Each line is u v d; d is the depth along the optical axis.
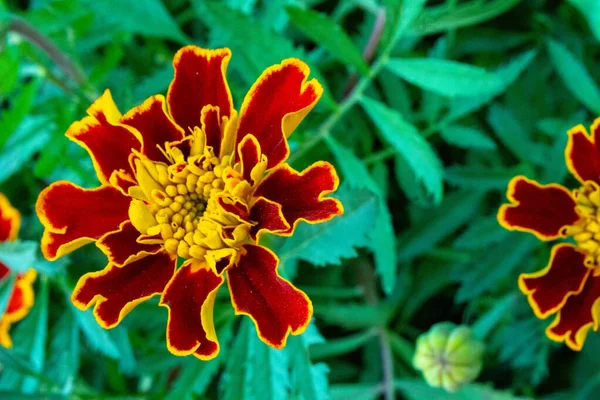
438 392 0.31
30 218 0.33
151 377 0.30
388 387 0.31
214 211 0.23
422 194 0.31
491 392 0.30
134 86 0.31
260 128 0.23
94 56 0.34
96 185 0.29
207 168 0.24
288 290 0.23
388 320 0.32
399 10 0.27
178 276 0.23
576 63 0.30
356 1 0.31
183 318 0.23
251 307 0.23
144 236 0.24
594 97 0.29
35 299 0.32
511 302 0.30
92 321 0.29
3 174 0.30
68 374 0.29
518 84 0.31
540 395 0.32
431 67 0.27
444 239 0.32
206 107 0.23
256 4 0.34
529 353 0.29
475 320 0.33
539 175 0.30
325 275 0.32
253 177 0.23
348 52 0.27
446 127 0.30
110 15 0.30
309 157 0.30
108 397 0.29
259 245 0.23
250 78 0.27
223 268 0.23
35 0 0.33
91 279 0.23
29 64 0.32
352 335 0.33
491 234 0.29
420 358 0.29
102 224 0.24
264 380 0.25
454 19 0.27
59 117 0.29
